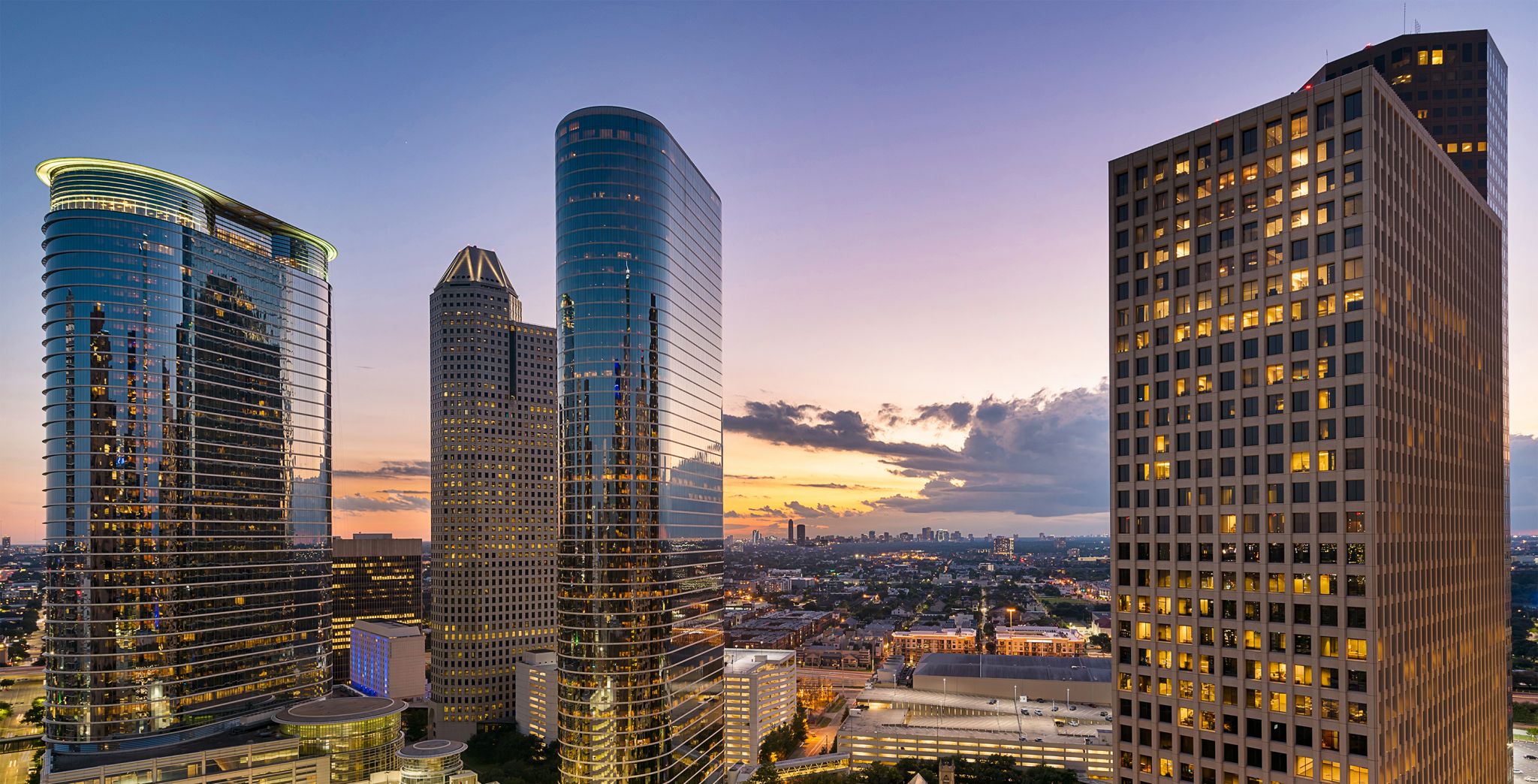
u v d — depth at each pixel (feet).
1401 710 404.98
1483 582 525.34
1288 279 419.54
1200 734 430.61
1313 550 400.67
